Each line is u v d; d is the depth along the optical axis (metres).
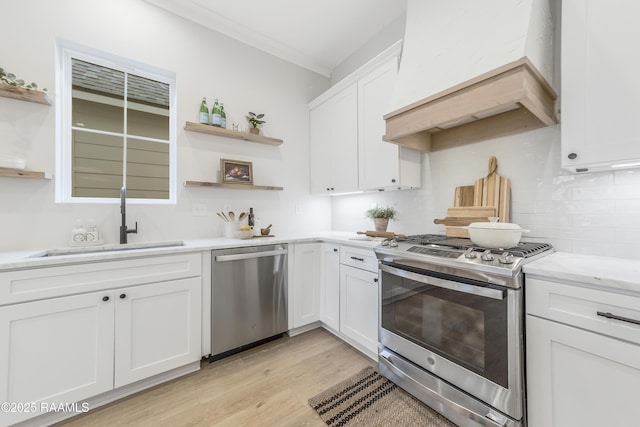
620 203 1.32
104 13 1.96
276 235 2.56
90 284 1.44
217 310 1.90
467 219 1.74
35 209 1.70
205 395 1.58
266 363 1.91
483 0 1.51
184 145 2.27
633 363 0.89
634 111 1.08
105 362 1.47
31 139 1.70
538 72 1.30
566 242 1.49
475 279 1.24
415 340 1.50
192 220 2.29
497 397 1.17
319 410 1.46
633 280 0.89
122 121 2.32
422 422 1.36
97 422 1.38
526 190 1.64
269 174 2.77
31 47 1.70
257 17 2.41
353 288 2.06
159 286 1.66
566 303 1.03
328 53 2.95
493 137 1.79
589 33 1.19
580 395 1.00
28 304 1.28
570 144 1.24
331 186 2.73
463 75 1.47
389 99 2.09
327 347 2.14
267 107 2.77
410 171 2.12
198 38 2.36
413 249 1.51
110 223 1.94
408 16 1.95
